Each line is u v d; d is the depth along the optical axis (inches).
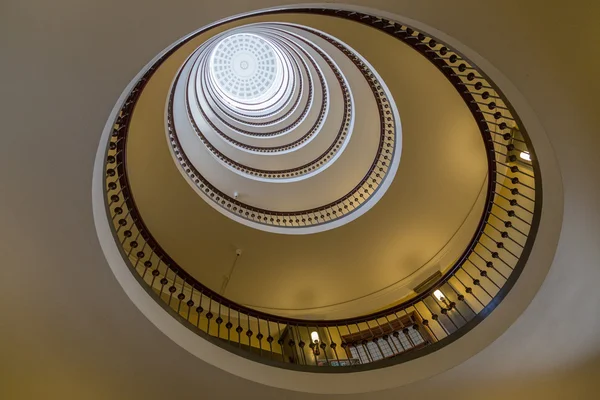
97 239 100.2
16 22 75.9
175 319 117.1
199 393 115.1
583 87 90.7
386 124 223.5
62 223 97.1
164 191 205.0
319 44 223.0
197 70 256.5
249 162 272.7
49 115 87.3
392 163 215.8
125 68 86.3
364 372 125.6
